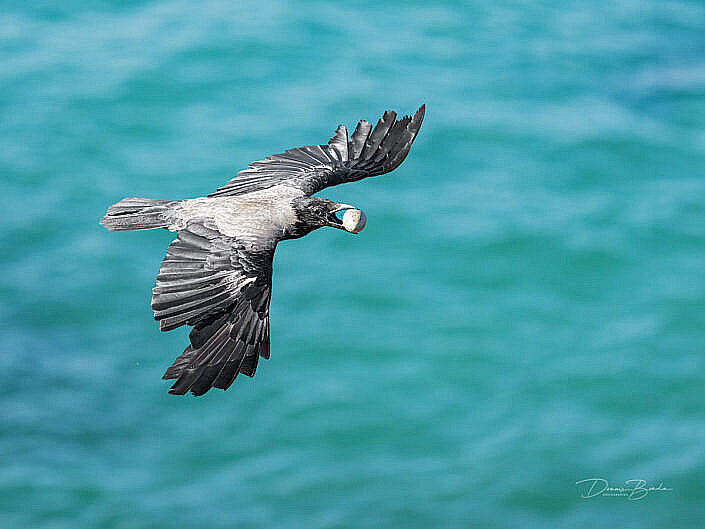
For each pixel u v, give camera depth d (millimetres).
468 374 21781
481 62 30297
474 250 24453
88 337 22172
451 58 30453
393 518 18812
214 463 19781
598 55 30750
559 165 26953
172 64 29438
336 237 24891
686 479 19422
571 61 30438
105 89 28469
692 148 27531
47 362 21516
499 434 20469
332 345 22281
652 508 18922
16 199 25359
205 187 25672
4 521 18266
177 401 20938
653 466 19750
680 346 22297
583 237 24828
